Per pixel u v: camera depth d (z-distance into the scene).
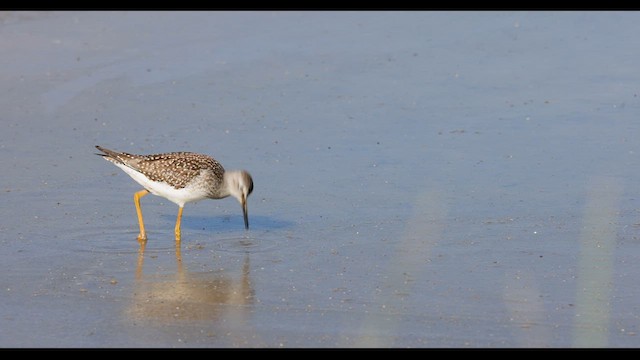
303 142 23.38
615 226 18.70
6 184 20.97
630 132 23.66
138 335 14.66
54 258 17.53
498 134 23.72
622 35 30.88
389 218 19.33
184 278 16.69
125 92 26.34
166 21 32.16
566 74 27.72
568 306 15.48
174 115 24.98
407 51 29.78
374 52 29.69
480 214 19.39
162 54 29.23
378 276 16.70
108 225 19.19
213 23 32.12
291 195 20.56
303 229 18.92
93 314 15.34
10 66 27.83
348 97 26.27
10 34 30.38
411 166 21.94
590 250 17.64
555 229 18.64
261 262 17.39
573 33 31.17
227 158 22.42
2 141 23.25
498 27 31.86
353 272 16.88
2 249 17.84
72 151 22.83
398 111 25.28
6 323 14.99
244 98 26.17
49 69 27.75
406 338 14.52
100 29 31.17
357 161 22.27
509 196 20.28
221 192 18.95
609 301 15.63
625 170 21.53
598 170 21.55
